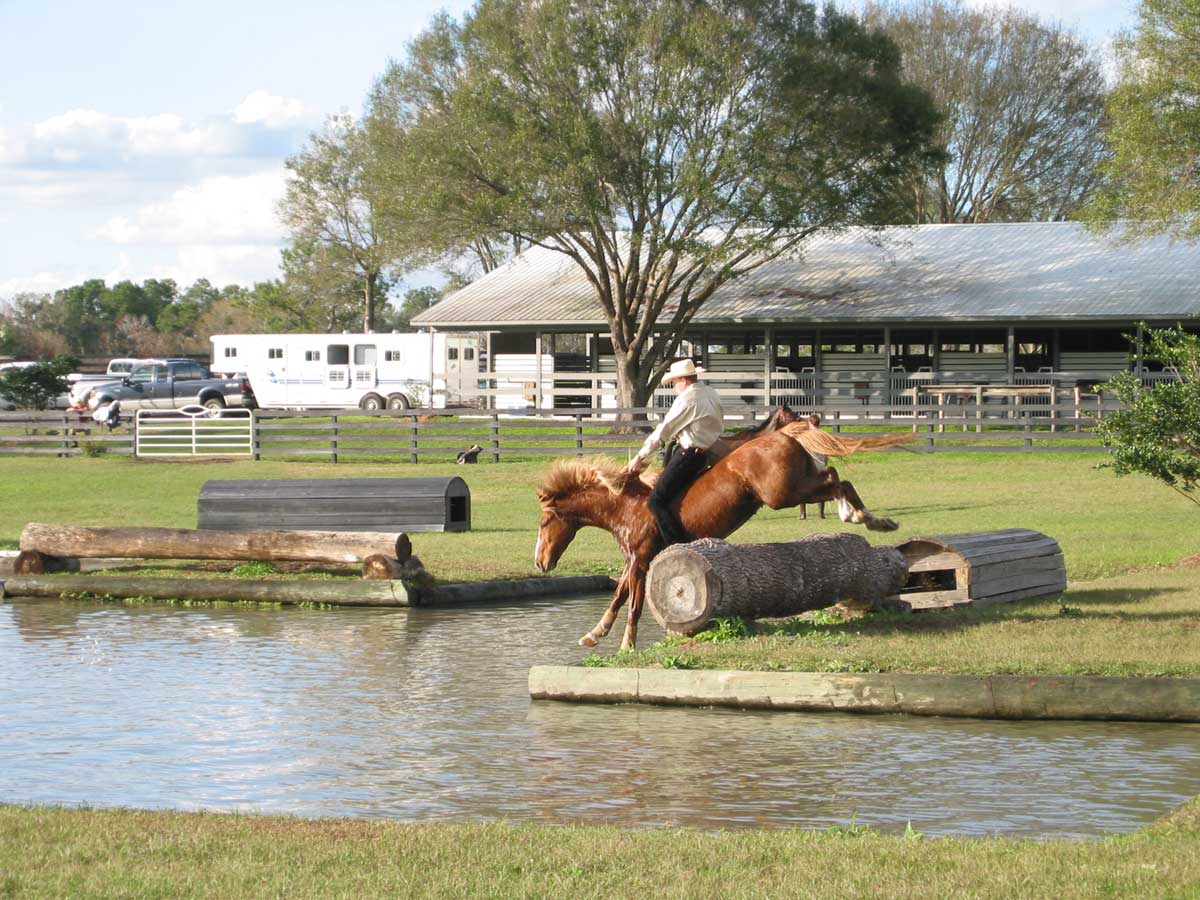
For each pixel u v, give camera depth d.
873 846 7.18
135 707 12.13
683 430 13.28
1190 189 39.88
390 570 18.94
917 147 45.72
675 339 46.97
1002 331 47.59
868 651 12.41
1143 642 12.55
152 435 43.28
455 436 40.62
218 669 13.98
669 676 11.85
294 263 89.69
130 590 19.34
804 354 49.84
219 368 61.28
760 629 13.76
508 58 42.72
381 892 6.43
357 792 9.28
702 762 9.87
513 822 8.46
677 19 43.12
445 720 11.45
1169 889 6.24
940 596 15.21
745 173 43.81
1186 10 38.56
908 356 48.81
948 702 11.16
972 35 78.06
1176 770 9.45
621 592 13.98
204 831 7.54
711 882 6.54
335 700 12.35
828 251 53.44
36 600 19.50
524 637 15.86
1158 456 17.62
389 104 45.66
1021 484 31.61
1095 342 46.47
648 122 42.34
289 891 6.45
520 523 27.31
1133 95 39.94
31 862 6.91
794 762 9.82
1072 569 18.89
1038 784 9.13
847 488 12.80
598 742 10.54
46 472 37.97
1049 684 10.99
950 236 53.91
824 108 43.66
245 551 19.72
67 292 136.88
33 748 10.65
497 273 55.00
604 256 49.16
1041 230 53.41
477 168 44.75
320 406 59.78
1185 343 18.56
